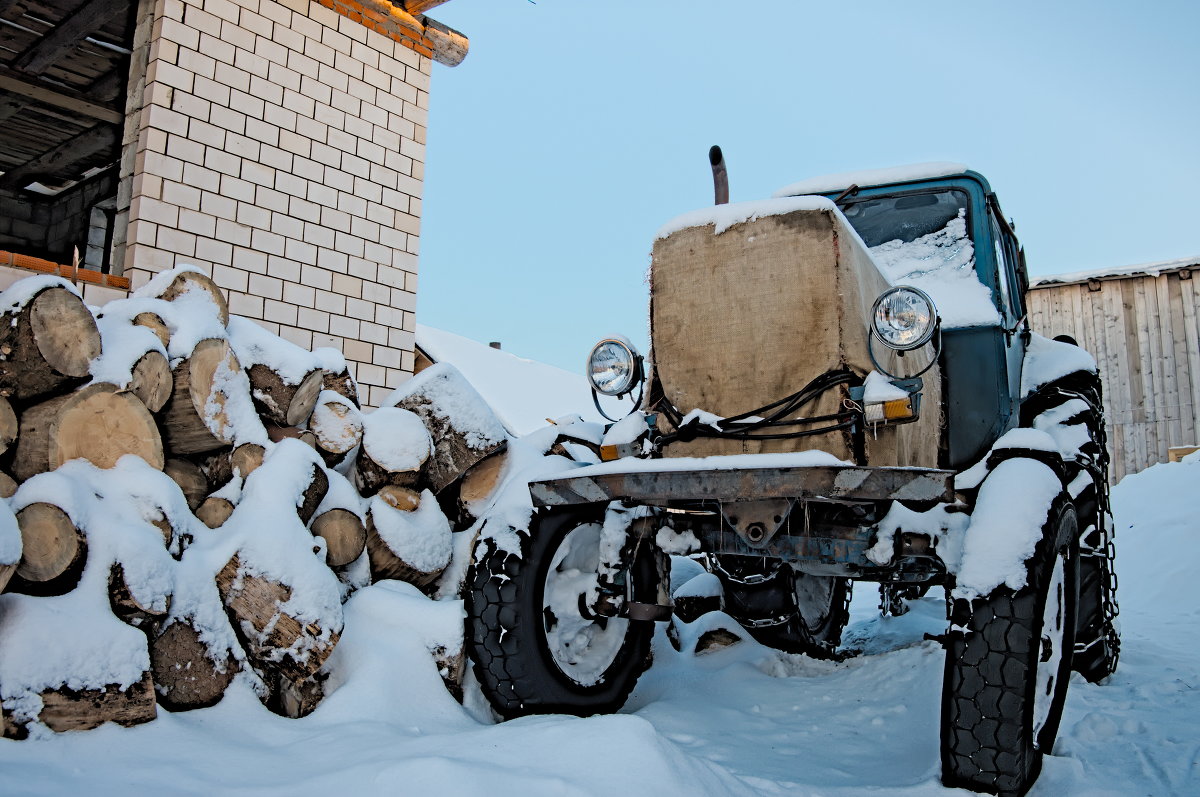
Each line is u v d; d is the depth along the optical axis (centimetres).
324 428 336
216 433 289
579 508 311
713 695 345
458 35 533
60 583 227
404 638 292
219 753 216
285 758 219
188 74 402
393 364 482
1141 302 1159
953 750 228
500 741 230
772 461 262
